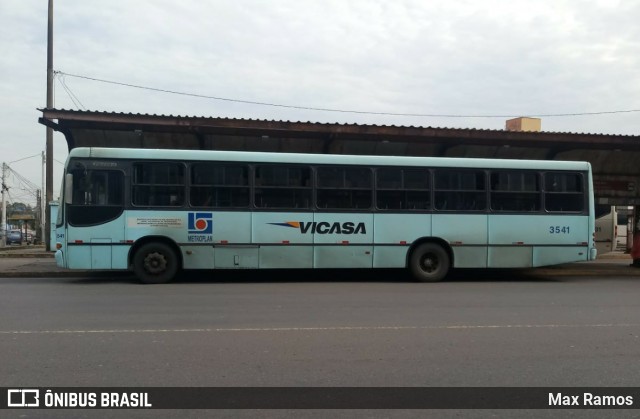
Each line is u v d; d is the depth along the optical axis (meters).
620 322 7.79
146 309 8.62
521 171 13.34
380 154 16.78
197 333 6.82
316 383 4.88
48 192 19.50
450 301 9.74
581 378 5.10
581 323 7.69
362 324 7.46
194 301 9.54
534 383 4.95
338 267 12.58
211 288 11.50
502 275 15.09
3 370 5.19
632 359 5.74
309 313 8.34
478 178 13.16
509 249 13.19
